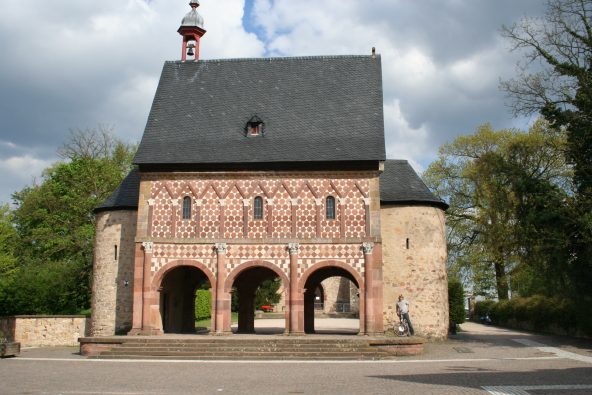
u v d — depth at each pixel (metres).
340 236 33.31
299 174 34.12
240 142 35.44
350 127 35.75
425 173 54.28
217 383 18.41
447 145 53.59
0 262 47.31
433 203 36.47
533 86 33.25
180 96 38.44
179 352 27.19
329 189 33.88
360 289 32.62
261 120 36.03
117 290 36.19
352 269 32.91
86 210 54.91
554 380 18.41
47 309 48.03
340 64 39.31
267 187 34.12
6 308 46.78
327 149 34.44
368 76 38.53
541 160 44.75
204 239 33.62
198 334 33.69
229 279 33.16
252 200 34.06
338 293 72.75
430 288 35.38
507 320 53.62
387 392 16.25
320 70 39.12
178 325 38.44
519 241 36.16
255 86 38.66
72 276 51.03
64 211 57.22
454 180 53.09
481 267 50.06
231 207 34.00
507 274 49.69
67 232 56.53
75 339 37.72
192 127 36.53
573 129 31.86
